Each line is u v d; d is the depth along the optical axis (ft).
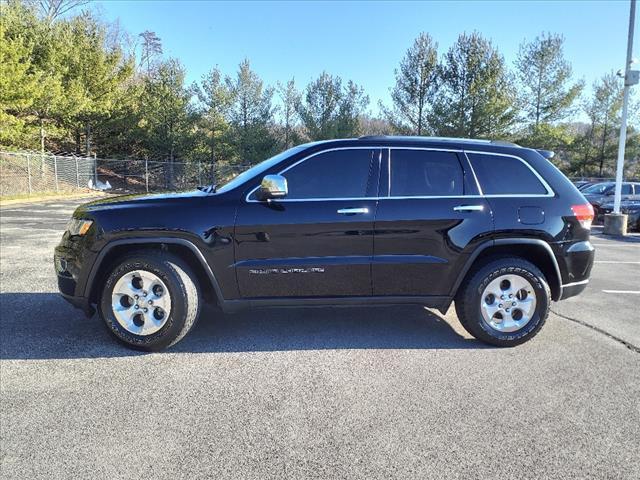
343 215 12.97
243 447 8.69
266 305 13.35
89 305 13.39
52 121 86.84
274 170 13.35
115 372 11.78
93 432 9.12
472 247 13.30
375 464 8.22
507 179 13.76
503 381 11.43
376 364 12.39
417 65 101.24
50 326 15.10
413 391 10.87
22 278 21.62
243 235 12.88
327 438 8.98
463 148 13.84
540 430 9.30
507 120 96.99
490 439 8.98
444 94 99.96
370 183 13.35
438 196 13.38
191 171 108.99
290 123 118.83
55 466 8.10
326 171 13.41
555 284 13.93
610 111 111.75
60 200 73.77
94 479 7.79
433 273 13.39
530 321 13.58
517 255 14.08
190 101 109.29
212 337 14.32
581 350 13.47
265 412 9.91
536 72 104.22
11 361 12.39
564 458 8.43
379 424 9.48
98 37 92.99
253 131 110.52
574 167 116.26
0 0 87.51
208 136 110.52
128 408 10.03
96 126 96.22
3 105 65.41
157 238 12.78
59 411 9.88
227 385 11.13
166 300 12.90
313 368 12.12
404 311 17.15
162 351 13.16
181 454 8.46
